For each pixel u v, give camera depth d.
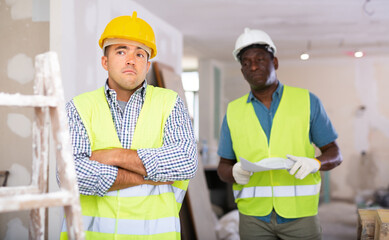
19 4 2.81
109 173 1.37
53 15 2.64
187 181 1.61
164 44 4.55
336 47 6.25
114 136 1.49
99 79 3.06
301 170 1.82
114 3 3.37
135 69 1.50
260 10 4.20
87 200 1.49
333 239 4.38
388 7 4.13
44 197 0.92
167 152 1.44
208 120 6.89
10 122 2.82
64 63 2.65
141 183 1.43
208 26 4.82
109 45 1.52
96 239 1.43
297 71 7.31
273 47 2.10
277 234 2.01
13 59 2.82
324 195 6.79
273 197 1.98
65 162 0.97
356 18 4.55
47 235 2.50
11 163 2.81
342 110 7.16
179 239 1.53
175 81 4.03
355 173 7.08
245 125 2.11
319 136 2.07
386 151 6.99
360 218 1.61
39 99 0.98
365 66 7.05
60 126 0.99
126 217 1.43
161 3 3.89
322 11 4.28
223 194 5.00
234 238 3.61
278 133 2.03
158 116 1.54
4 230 2.82
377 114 7.03
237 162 2.09
